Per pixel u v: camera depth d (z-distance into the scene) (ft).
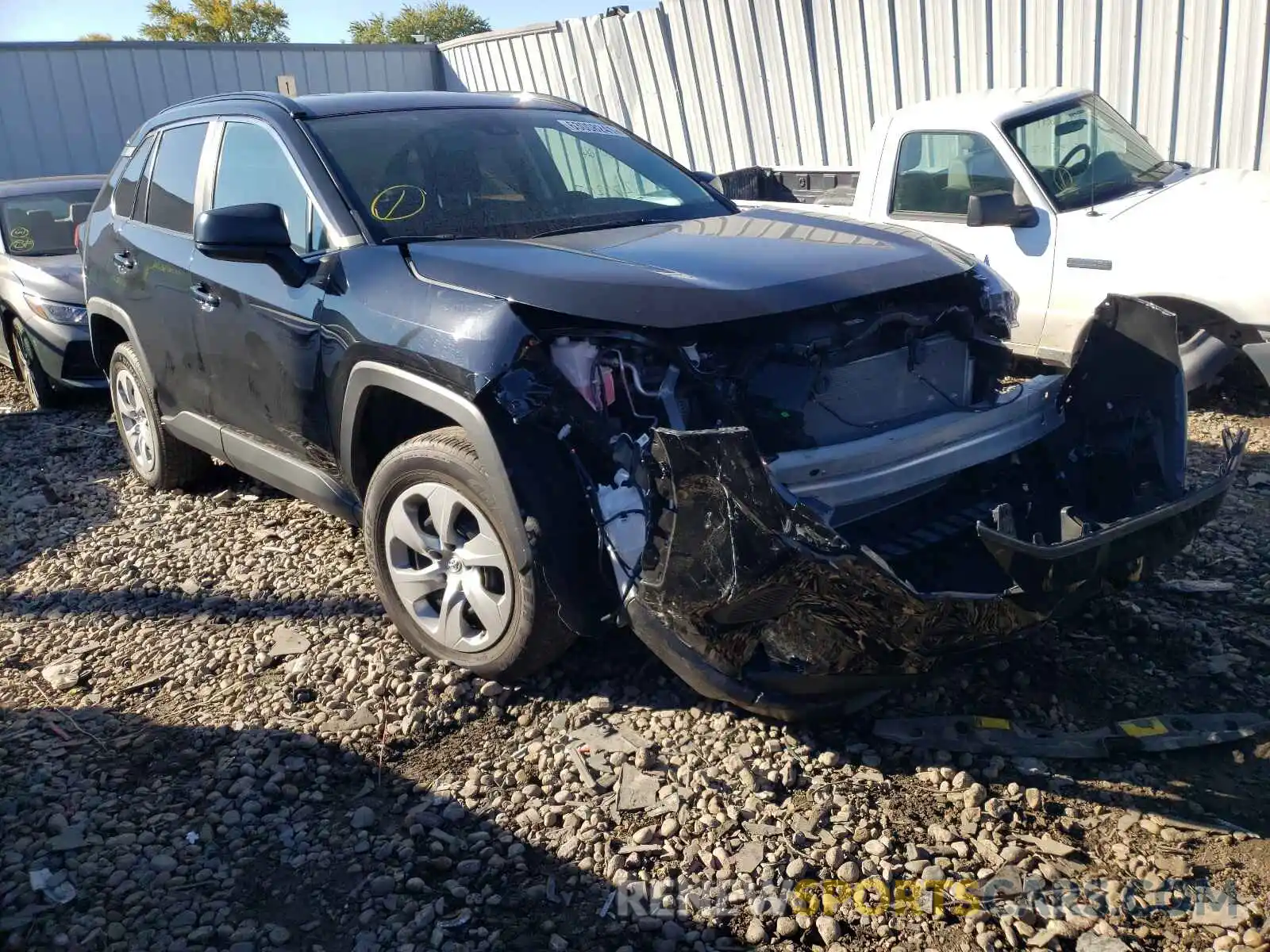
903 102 33.06
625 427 9.75
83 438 23.48
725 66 37.65
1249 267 18.45
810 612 9.03
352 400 11.87
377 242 12.24
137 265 16.56
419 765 10.55
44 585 15.38
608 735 10.71
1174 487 11.48
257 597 14.46
